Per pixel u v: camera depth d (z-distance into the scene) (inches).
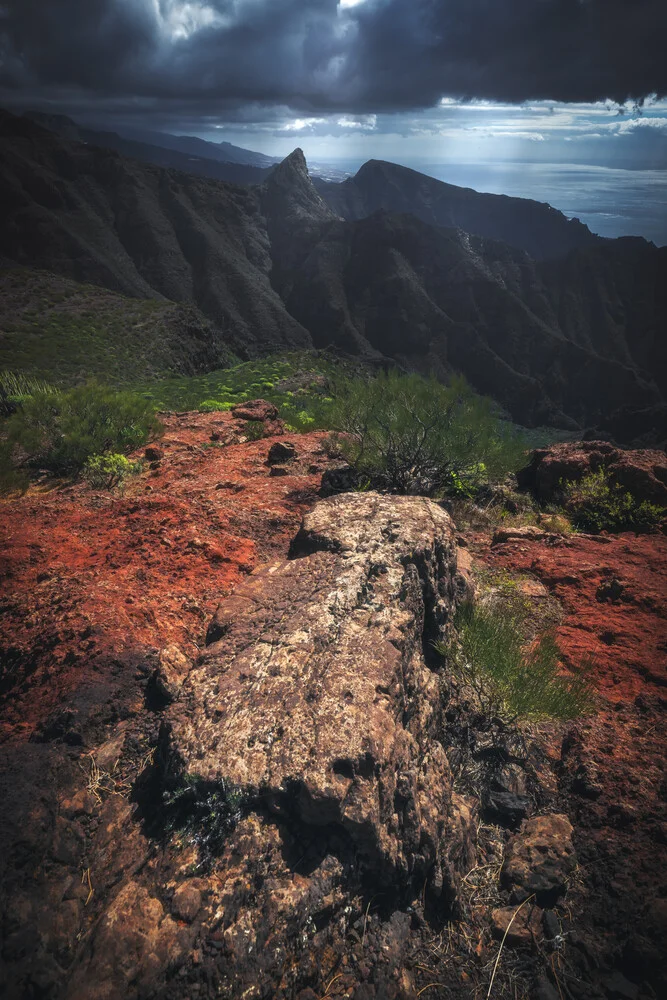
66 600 158.2
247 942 79.4
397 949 89.7
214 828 91.6
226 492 264.7
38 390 576.4
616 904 102.1
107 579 177.5
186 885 84.8
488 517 282.0
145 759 114.1
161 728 109.7
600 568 220.2
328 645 120.5
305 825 92.7
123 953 78.2
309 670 113.4
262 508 241.4
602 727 143.0
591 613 194.9
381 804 94.9
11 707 128.2
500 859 111.3
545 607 198.7
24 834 95.9
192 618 161.6
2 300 2768.2
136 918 82.0
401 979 85.9
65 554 196.5
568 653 174.7
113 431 364.2
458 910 99.7
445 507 272.2
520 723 141.8
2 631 151.0
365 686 110.2
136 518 223.3
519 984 91.3
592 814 120.3
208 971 76.4
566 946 96.1
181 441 378.9
